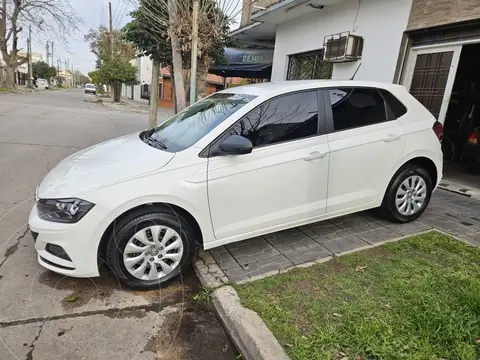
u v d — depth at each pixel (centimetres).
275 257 326
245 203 302
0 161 642
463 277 277
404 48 621
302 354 203
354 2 720
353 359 202
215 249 342
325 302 254
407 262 309
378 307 246
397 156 371
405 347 205
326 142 330
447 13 542
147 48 880
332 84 349
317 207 337
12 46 3136
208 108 353
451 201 497
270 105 316
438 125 404
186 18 585
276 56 1053
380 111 369
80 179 271
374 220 413
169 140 329
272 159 305
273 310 243
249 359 216
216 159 289
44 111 1594
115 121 1460
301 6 797
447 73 562
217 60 1017
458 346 206
